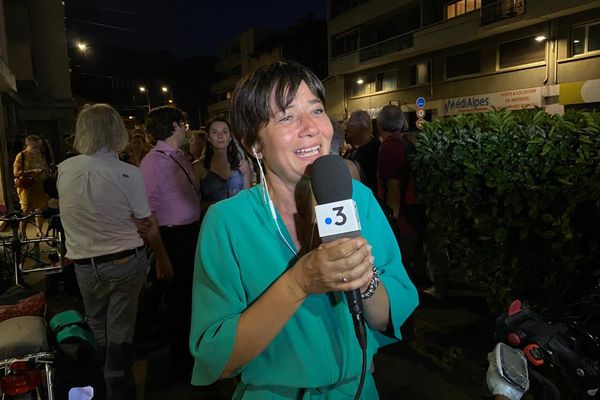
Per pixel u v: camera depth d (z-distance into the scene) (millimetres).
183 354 3537
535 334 1377
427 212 3859
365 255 952
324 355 1181
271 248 1170
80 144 2762
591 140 2512
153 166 3293
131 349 3074
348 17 28047
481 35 19484
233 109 1233
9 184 11125
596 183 2428
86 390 2100
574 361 1330
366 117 4438
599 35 15898
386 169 4113
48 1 21625
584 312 1707
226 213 1200
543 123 3023
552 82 17344
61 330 2414
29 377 2094
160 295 4230
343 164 1118
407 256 4297
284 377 1181
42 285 5664
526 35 18203
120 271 2846
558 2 16156
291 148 1159
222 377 1170
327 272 946
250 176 3732
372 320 1227
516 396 1202
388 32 26594
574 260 2650
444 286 4664
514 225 2945
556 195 2697
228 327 1085
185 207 3369
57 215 5129
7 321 2408
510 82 19047
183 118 3453
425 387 3236
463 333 3912
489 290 3438
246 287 1174
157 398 3322
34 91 21703
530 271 3064
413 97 24188
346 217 1037
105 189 2729
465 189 3299
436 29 21438
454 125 3596
